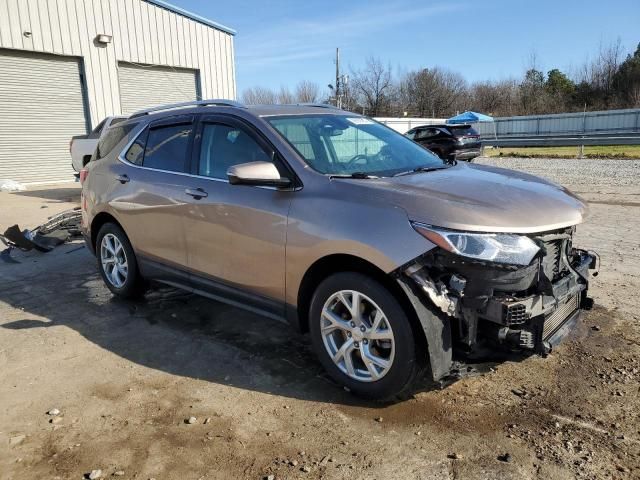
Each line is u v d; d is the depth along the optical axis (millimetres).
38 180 16812
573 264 3533
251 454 2738
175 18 19281
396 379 3021
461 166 4141
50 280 5934
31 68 16156
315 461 2668
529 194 3258
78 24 16781
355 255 3025
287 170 3527
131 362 3826
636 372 3463
